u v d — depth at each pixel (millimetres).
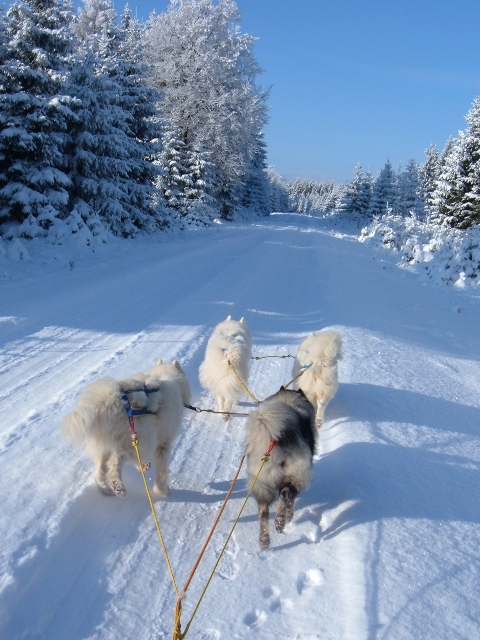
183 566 4004
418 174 79750
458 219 39250
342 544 4191
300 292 16031
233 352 6734
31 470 4977
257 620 3498
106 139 21688
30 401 6711
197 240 27938
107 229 22016
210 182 42625
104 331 10094
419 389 8461
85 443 4551
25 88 18984
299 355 7180
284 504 4207
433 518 4547
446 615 3395
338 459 5625
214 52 40344
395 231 34375
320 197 165250
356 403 7383
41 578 3648
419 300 17719
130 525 4426
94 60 22094
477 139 38781
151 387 4695
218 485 5254
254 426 4316
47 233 18438
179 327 10758
